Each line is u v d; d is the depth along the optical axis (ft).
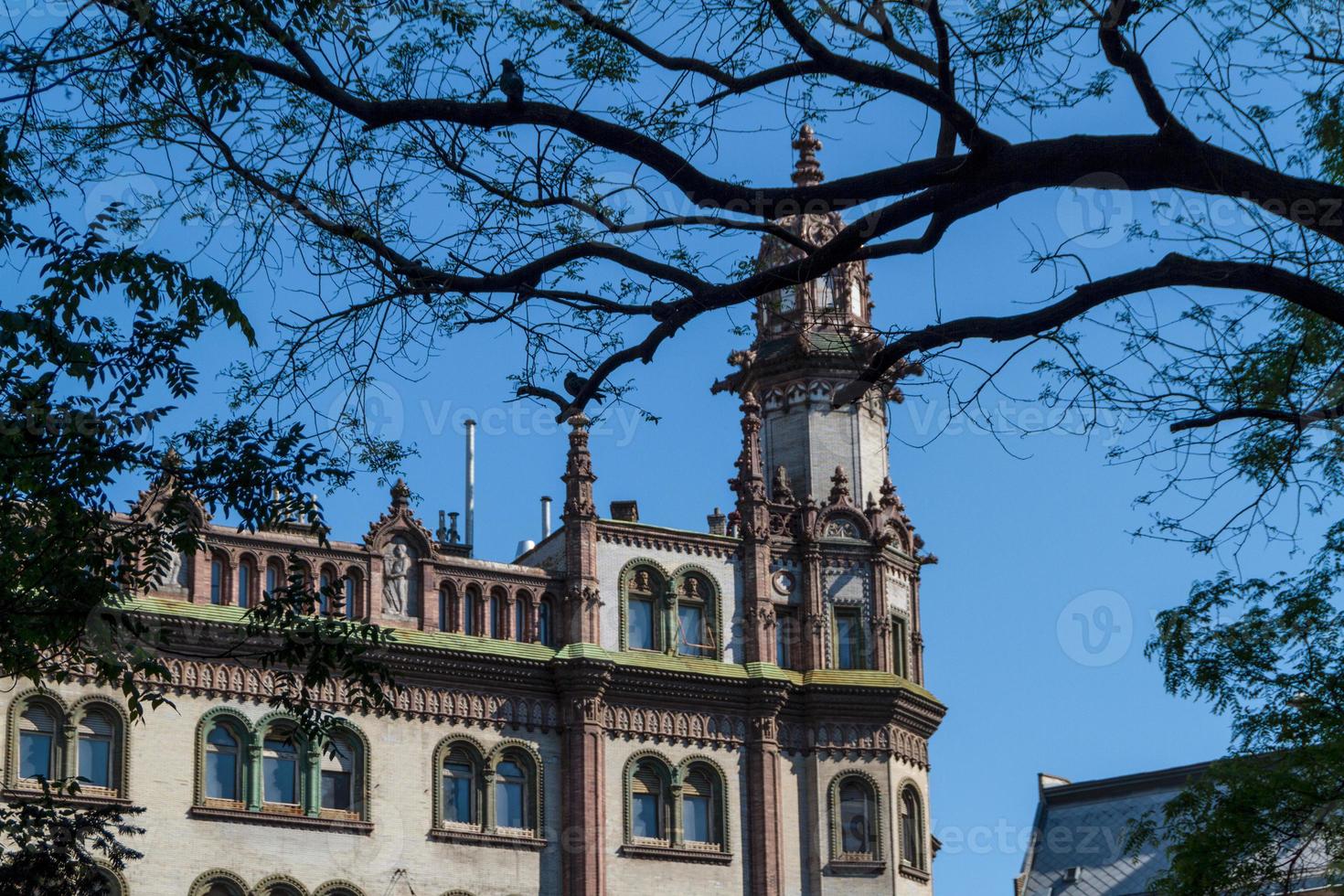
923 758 249.34
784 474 249.14
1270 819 120.16
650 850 232.53
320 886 217.77
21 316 88.28
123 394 92.53
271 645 217.56
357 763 222.69
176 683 214.48
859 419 255.50
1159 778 290.56
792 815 240.32
